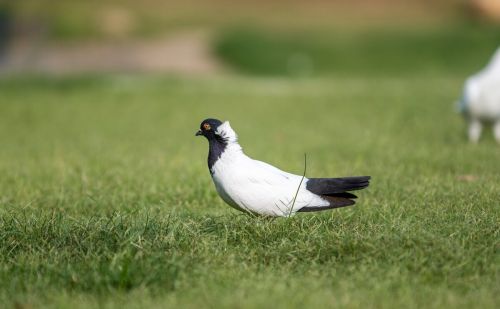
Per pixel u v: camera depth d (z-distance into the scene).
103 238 7.88
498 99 15.05
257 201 8.23
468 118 15.81
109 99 25.77
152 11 49.97
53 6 48.16
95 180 11.86
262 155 14.59
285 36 41.78
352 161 13.59
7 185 11.73
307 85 30.22
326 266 7.25
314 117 21.50
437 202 9.48
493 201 9.41
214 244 7.82
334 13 51.97
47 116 22.05
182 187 11.17
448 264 7.08
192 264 7.27
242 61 37.09
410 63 37.06
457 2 53.38
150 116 22.28
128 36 43.34
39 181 11.94
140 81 30.75
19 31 42.69
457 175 11.71
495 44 39.41
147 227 8.11
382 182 11.08
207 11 51.09
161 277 6.93
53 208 9.58
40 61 36.44
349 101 24.80
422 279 6.88
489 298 6.43
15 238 8.10
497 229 8.06
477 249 7.42
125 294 6.71
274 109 23.44
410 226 8.09
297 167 12.94
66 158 14.47
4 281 7.06
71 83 29.41
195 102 25.20
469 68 36.00
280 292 6.54
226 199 8.45
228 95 26.94
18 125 20.38
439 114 21.03
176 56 38.16
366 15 51.44
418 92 26.52
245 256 7.55
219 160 8.33
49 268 7.18
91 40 42.16
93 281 6.89
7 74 31.84
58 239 7.98
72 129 19.73
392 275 6.88
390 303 6.35
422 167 12.50
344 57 37.88
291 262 7.33
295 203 8.25
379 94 26.31
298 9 53.25
